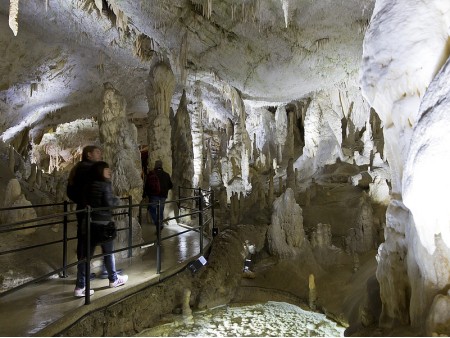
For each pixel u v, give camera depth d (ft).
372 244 18.98
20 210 15.02
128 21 26.68
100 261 14.83
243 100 43.80
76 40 29.22
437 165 6.81
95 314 10.35
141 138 60.54
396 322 8.68
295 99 43.47
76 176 12.00
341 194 28.50
